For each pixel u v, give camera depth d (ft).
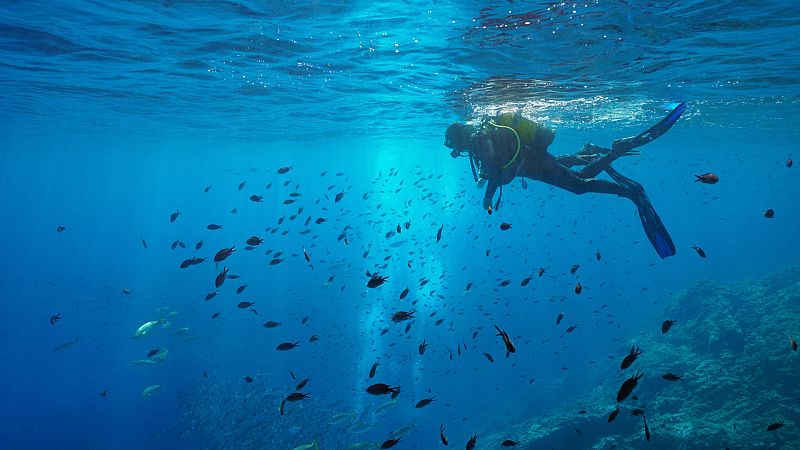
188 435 61.67
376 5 27.86
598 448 42.32
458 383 91.15
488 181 19.63
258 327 117.70
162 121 87.15
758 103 65.31
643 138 20.06
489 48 35.83
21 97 62.80
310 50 38.42
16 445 72.28
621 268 175.01
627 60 38.99
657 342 65.72
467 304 130.62
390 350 101.65
